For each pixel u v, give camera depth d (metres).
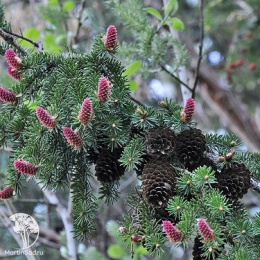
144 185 1.08
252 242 1.07
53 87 1.12
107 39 1.13
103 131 1.12
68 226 1.61
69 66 1.12
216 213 1.05
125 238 1.09
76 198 1.14
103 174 1.13
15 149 1.15
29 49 1.20
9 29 1.19
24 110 1.13
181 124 1.12
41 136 1.10
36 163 1.11
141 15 1.51
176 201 1.07
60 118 1.08
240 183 1.09
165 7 1.53
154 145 1.09
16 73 1.14
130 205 1.12
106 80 1.08
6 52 1.12
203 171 1.07
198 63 1.51
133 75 1.60
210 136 1.15
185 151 1.11
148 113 1.12
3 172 1.48
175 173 1.09
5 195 1.12
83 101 1.08
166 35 1.52
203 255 1.04
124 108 1.13
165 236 1.08
